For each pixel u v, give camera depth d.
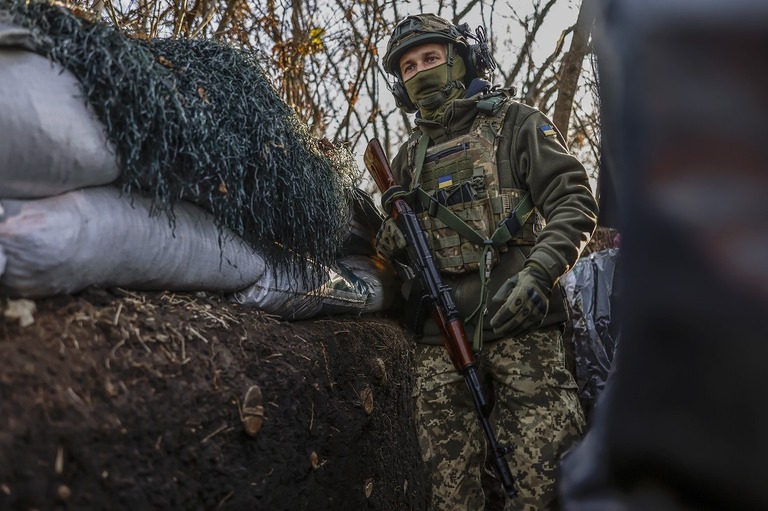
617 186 0.75
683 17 0.65
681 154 0.65
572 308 3.25
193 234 1.57
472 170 2.36
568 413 2.26
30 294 1.23
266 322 1.82
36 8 1.34
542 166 2.29
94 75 1.31
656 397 0.65
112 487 1.16
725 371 0.62
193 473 1.35
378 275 2.58
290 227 1.80
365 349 2.31
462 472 2.38
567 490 0.79
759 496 0.62
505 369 2.29
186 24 2.88
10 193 1.22
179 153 1.47
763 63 0.62
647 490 0.67
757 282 0.61
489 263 2.29
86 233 1.28
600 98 0.79
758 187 0.62
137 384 1.29
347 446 1.99
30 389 1.09
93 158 1.29
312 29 3.69
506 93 2.45
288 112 1.85
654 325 0.65
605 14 0.76
